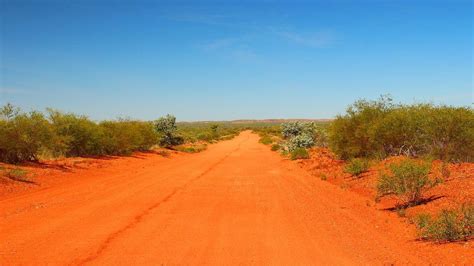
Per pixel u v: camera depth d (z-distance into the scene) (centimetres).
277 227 1137
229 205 1455
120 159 3117
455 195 1264
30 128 2278
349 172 2058
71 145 2923
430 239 970
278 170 2620
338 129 2511
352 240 1007
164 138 4838
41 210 1344
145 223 1175
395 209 1312
